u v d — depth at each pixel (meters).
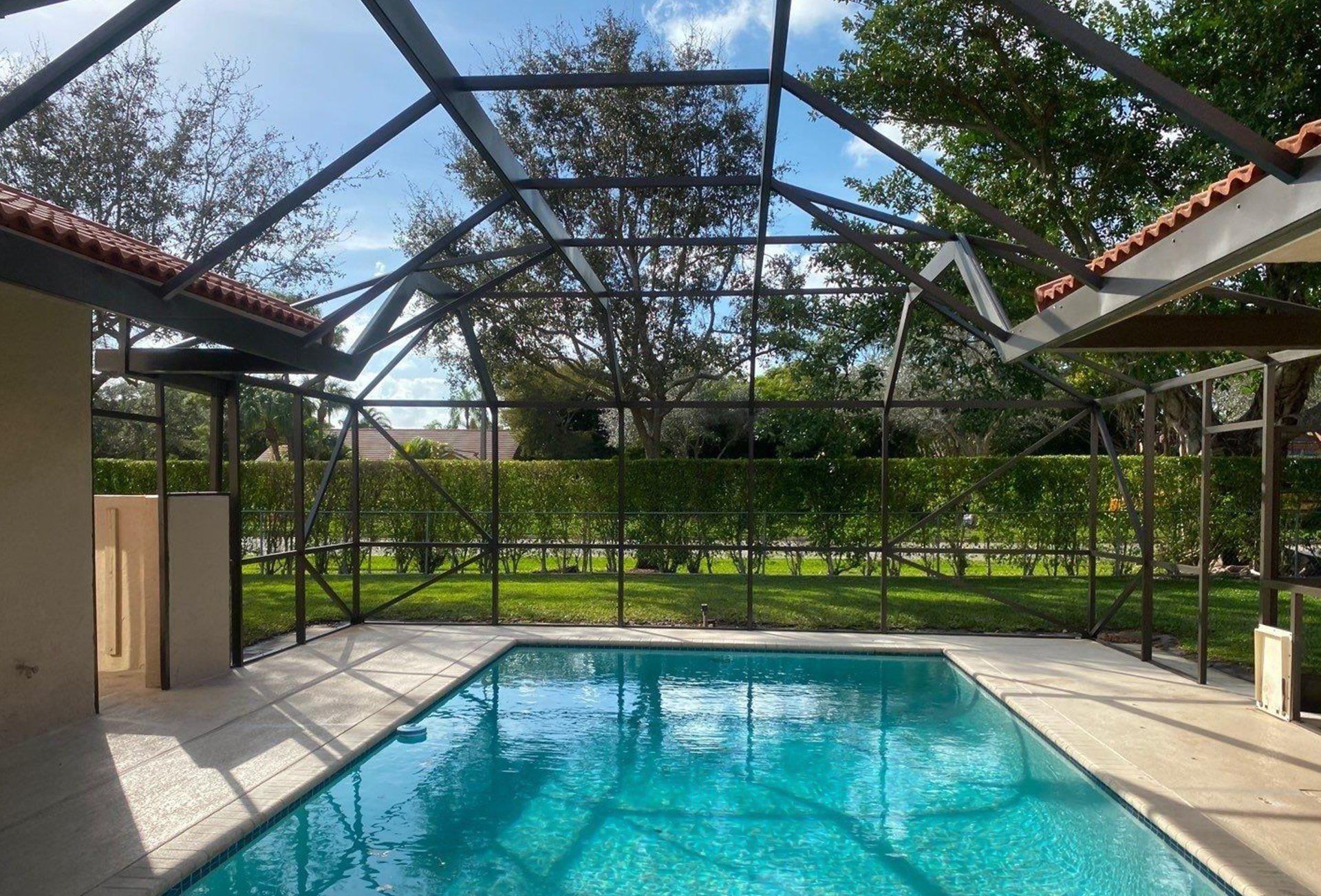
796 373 17.89
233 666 8.38
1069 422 9.98
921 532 15.06
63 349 6.30
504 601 12.26
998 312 6.72
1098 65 3.37
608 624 10.75
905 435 23.09
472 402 10.75
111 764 5.48
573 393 22.42
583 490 15.73
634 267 18.72
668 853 4.72
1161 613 11.46
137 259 5.18
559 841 4.88
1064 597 12.77
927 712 7.50
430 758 6.25
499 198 6.57
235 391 8.50
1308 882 3.92
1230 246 3.51
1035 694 7.49
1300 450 16.30
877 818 5.22
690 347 19.23
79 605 6.46
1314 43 11.06
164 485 7.40
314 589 13.83
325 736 6.19
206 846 4.26
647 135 17.95
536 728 7.05
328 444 28.02
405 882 4.34
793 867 4.55
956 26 13.48
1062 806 5.32
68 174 14.90
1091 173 14.38
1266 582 7.00
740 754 6.43
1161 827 4.71
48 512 6.17
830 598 12.52
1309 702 6.69
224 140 16.70
